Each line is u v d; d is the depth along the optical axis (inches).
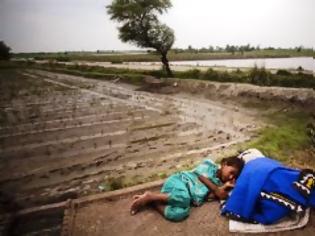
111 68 1130.7
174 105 501.7
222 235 129.3
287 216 135.9
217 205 150.8
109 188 197.2
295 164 213.6
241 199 137.7
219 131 336.2
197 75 760.3
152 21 802.2
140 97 593.0
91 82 868.6
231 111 443.2
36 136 329.1
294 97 442.3
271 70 769.6
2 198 187.5
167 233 131.7
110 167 238.2
